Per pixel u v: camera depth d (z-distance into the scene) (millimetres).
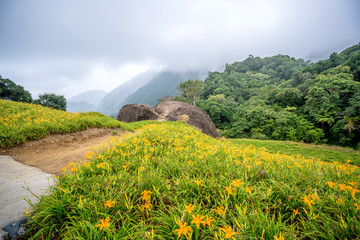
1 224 1923
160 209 2018
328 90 44812
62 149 6281
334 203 1958
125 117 23828
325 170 3574
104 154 3844
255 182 2619
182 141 5742
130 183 2398
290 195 2139
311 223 1720
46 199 2088
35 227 1857
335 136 36250
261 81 121062
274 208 1968
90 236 1543
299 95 52312
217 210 1802
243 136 43125
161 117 22312
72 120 8555
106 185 2348
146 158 3338
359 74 55406
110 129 9914
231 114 60188
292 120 39375
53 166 4340
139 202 2092
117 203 2039
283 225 1641
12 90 42531
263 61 163125
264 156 4355
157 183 2451
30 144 6062
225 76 133500
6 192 2795
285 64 145125
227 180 2447
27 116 8461
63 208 1926
